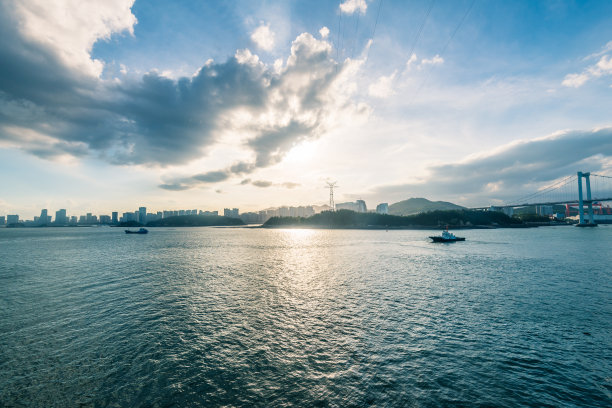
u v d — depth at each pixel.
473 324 21.66
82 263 52.84
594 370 15.46
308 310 24.98
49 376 14.88
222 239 131.25
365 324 21.69
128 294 30.31
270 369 15.56
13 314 23.97
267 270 45.44
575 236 127.62
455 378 14.70
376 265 50.56
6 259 58.56
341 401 13.01
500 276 39.84
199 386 14.12
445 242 102.12
